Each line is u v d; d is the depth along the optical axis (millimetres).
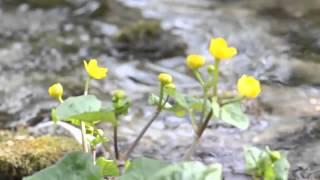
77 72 5738
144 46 6289
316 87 5281
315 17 7316
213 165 2357
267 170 2395
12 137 3992
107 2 7891
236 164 3908
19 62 5980
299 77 5535
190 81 5516
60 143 3781
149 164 2387
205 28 6949
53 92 2592
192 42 6500
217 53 2320
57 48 6383
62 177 2420
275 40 6570
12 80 5516
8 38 6668
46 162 3578
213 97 2383
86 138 2729
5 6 7750
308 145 4184
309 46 6371
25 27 7035
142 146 4141
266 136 4332
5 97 5133
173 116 4664
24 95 5176
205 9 7707
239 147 4148
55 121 2580
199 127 2479
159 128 4480
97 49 6348
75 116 2408
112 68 5848
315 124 4504
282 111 4746
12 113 4816
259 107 4797
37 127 4406
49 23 7188
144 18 7336
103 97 5133
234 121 2342
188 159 2518
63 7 7730
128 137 4273
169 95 2598
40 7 7730
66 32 6887
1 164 3514
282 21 7195
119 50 6285
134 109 4855
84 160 2449
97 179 2420
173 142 4230
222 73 5645
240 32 6828
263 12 7543
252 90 2326
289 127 4465
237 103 2400
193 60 2410
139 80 5586
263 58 6035
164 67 5898
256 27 6988
